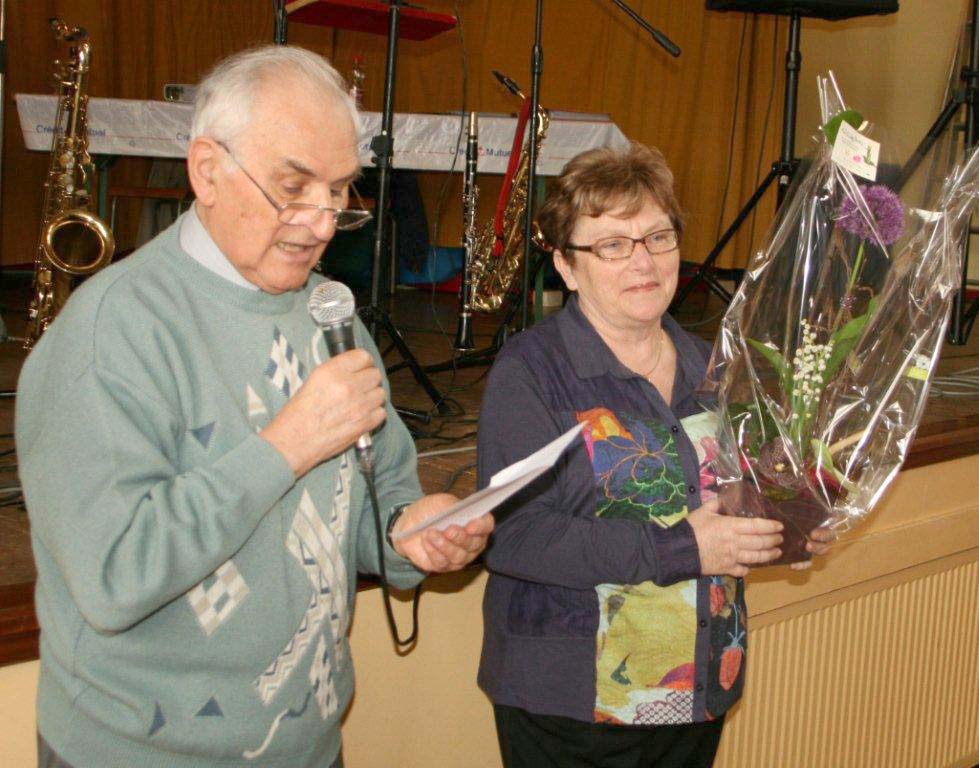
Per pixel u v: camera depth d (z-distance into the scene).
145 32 6.57
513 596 1.58
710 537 1.47
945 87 5.74
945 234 1.60
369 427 1.17
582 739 1.54
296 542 1.23
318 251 1.19
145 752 1.16
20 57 5.93
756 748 2.68
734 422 1.50
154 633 1.14
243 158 1.11
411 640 1.77
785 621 2.66
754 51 6.17
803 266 1.56
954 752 3.27
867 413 1.57
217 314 1.19
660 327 1.69
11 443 2.48
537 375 1.55
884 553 2.75
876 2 3.64
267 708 1.20
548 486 1.51
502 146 3.75
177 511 1.06
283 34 2.58
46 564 1.16
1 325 3.62
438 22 3.23
